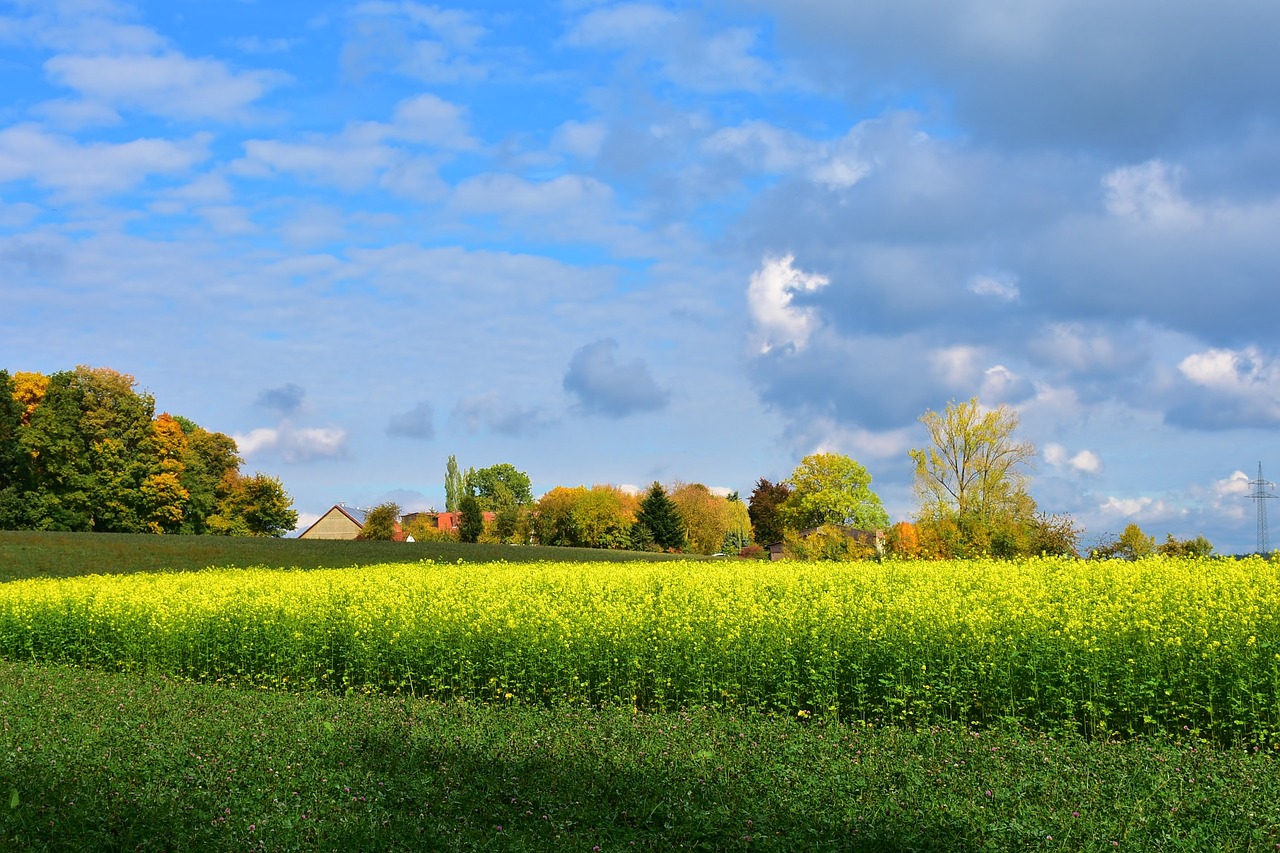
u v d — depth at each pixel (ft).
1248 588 48.16
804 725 37.42
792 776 28.37
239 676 58.65
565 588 63.21
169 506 218.38
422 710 39.88
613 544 257.14
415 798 27.17
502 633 50.24
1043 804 25.55
